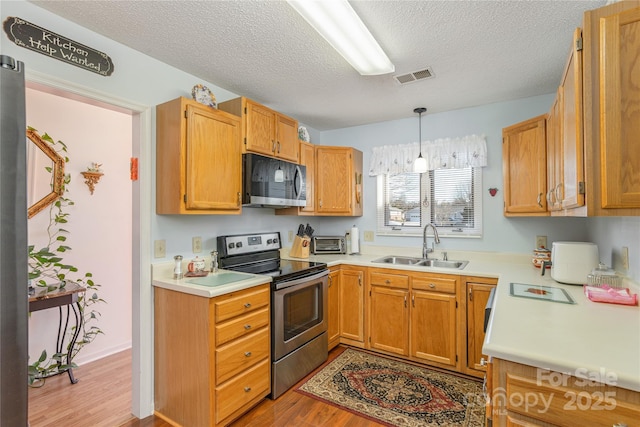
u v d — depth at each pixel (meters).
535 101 2.73
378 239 3.52
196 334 1.80
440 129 3.16
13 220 0.95
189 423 1.84
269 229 3.10
